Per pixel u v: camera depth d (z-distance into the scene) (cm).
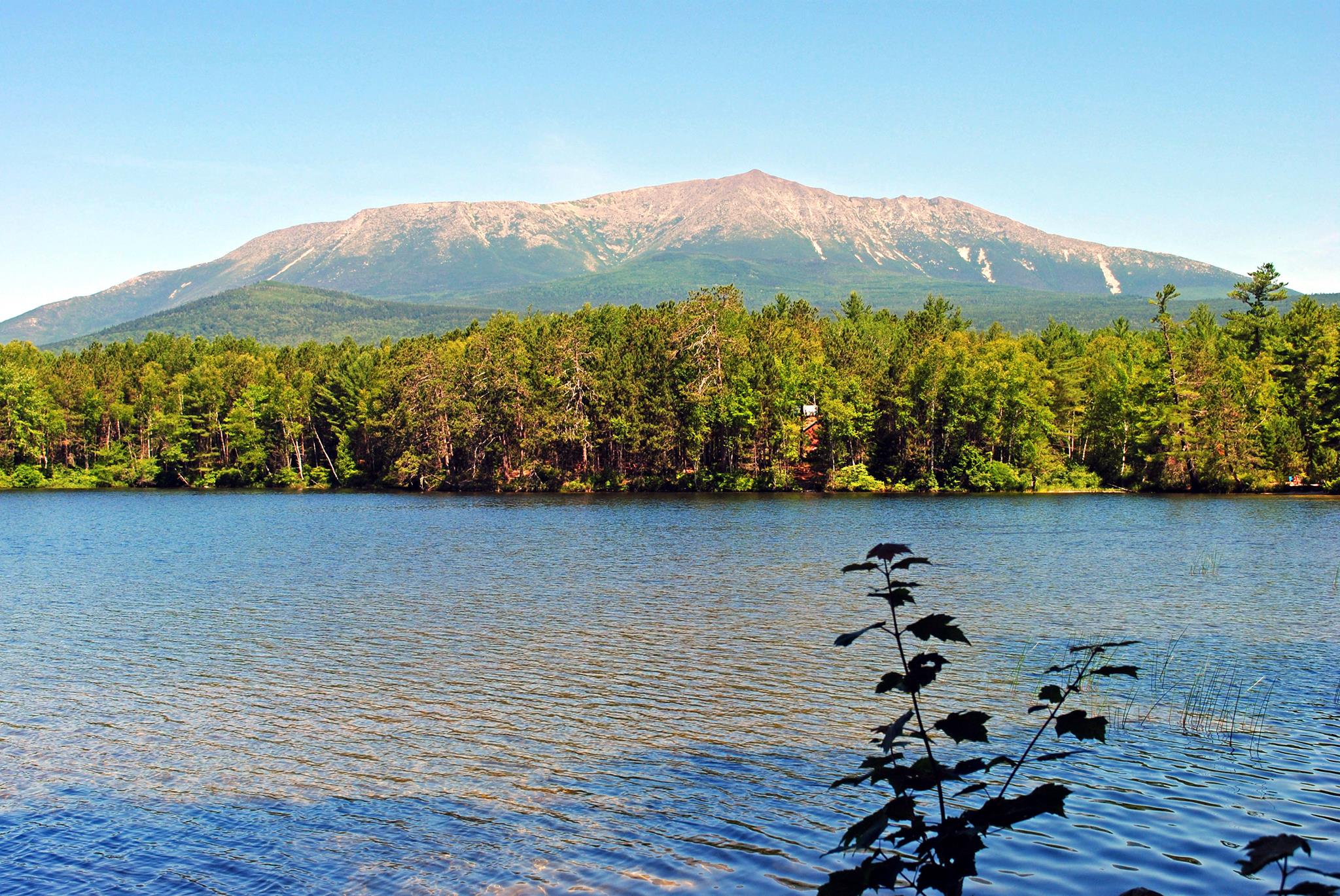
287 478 12394
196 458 12531
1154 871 1233
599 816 1476
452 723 1970
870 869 739
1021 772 1611
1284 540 5056
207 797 1582
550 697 2148
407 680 2309
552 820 1466
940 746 1764
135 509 8525
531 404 10662
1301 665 2317
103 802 1569
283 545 5325
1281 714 1916
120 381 13400
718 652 2569
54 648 2694
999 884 1204
